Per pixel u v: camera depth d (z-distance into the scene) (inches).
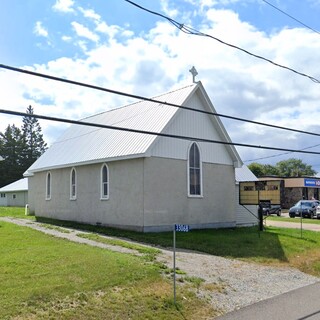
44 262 420.8
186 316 328.2
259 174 3909.9
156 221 765.3
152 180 765.3
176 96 875.4
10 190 2070.6
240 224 1022.4
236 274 474.9
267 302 380.5
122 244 583.2
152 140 760.3
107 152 843.4
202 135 881.5
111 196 829.2
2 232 677.9
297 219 1540.4
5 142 3159.5
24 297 309.1
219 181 916.0
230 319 326.0
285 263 569.3
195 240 662.5
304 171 4539.9
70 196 983.0
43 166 1096.2
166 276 415.8
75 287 342.3
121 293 345.1
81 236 656.4
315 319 326.0
